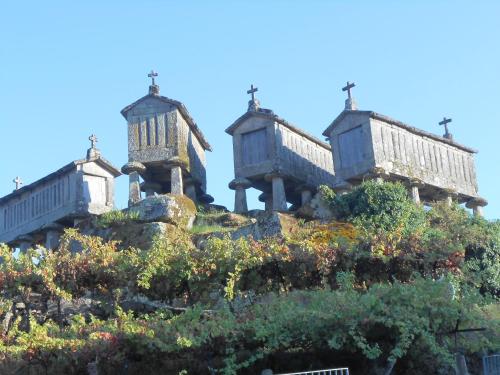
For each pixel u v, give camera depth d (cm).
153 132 2075
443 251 1242
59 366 970
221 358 997
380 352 941
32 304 1249
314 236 1612
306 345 1015
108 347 949
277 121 2080
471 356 1045
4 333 1054
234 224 1895
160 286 1259
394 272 1245
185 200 1938
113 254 1291
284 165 2069
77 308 1327
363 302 965
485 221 1800
